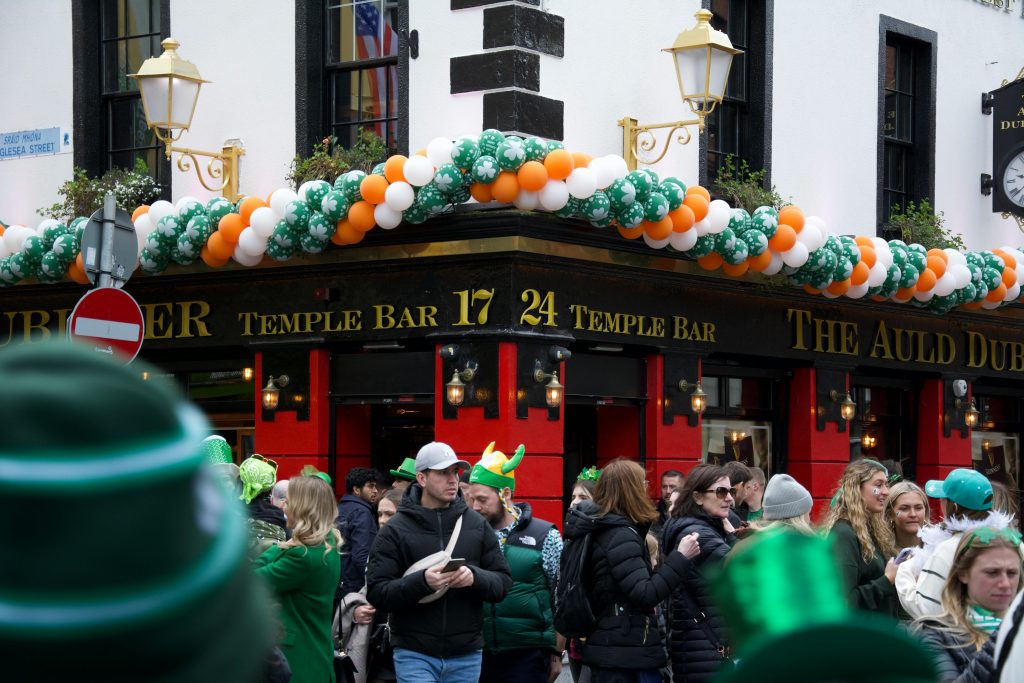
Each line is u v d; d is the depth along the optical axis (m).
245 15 16.91
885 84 20.00
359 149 15.85
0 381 0.74
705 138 17.17
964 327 20.31
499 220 14.36
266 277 16.03
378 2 16.28
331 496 8.19
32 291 17.64
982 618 5.86
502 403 14.58
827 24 18.92
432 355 15.33
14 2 18.61
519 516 10.01
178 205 15.67
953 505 8.59
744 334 17.05
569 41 15.48
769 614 1.02
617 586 8.52
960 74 21.06
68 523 0.74
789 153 18.30
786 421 18.16
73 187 17.25
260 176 16.70
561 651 10.08
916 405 20.17
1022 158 20.84
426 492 9.04
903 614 8.11
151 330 16.89
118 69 18.11
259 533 8.45
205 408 17.12
